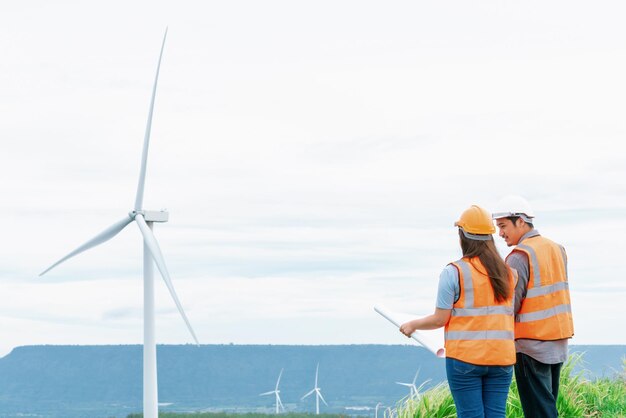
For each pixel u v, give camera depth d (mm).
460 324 5367
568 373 10102
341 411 133500
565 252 6465
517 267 6133
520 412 8781
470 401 5367
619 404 10094
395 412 8836
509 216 6305
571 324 6281
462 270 5340
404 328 5656
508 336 5375
